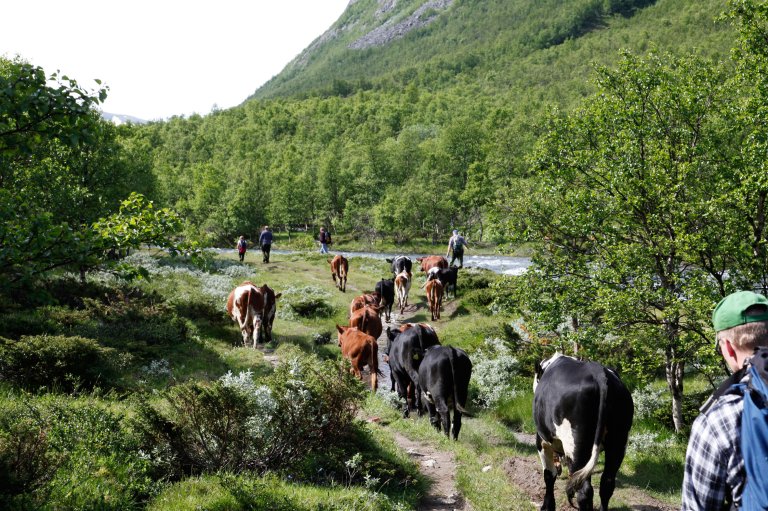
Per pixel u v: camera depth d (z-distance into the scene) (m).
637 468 9.67
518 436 11.98
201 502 5.82
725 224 10.21
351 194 111.12
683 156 11.62
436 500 7.47
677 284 10.76
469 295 26.05
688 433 11.20
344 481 7.42
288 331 20.34
